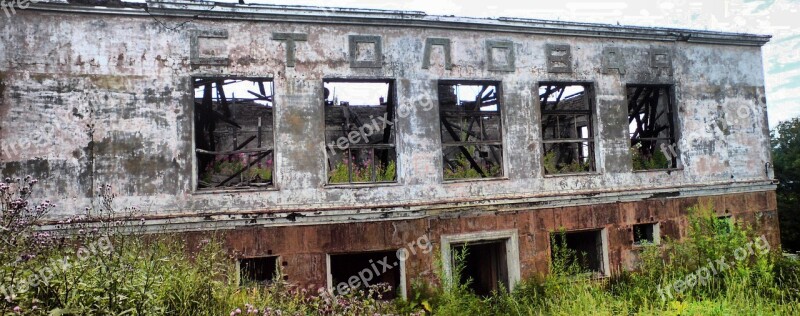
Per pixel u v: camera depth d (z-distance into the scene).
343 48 8.84
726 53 11.54
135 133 7.89
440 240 9.07
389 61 9.04
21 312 4.48
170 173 7.98
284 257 8.33
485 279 10.34
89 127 7.73
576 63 10.21
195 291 5.88
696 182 10.91
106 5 7.85
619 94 10.48
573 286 8.96
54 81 7.66
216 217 8.02
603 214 10.16
